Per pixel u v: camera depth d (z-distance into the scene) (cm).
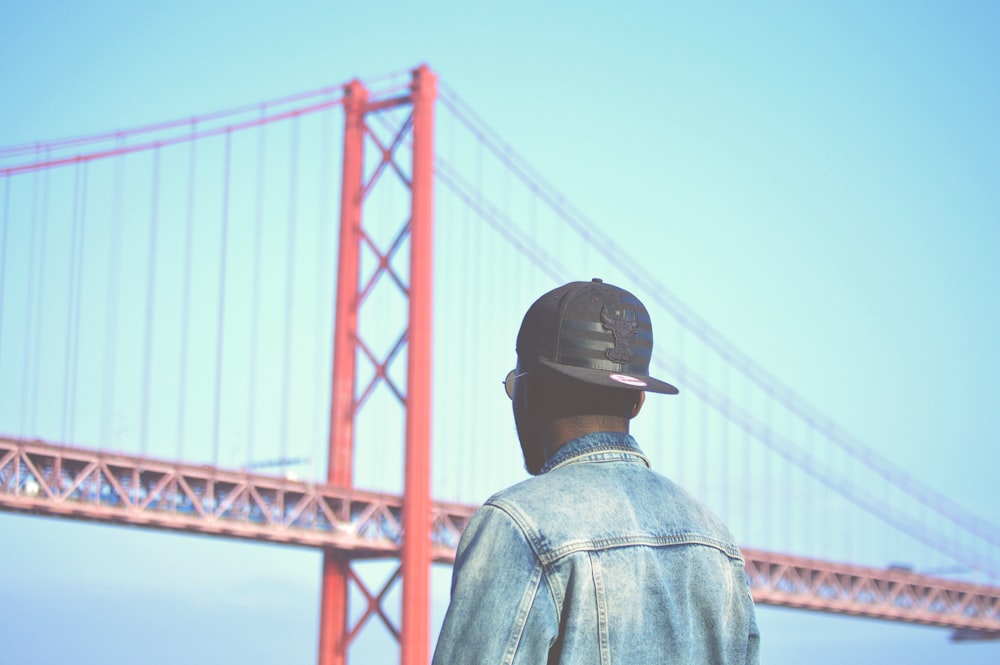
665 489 222
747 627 222
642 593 208
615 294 227
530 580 202
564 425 224
